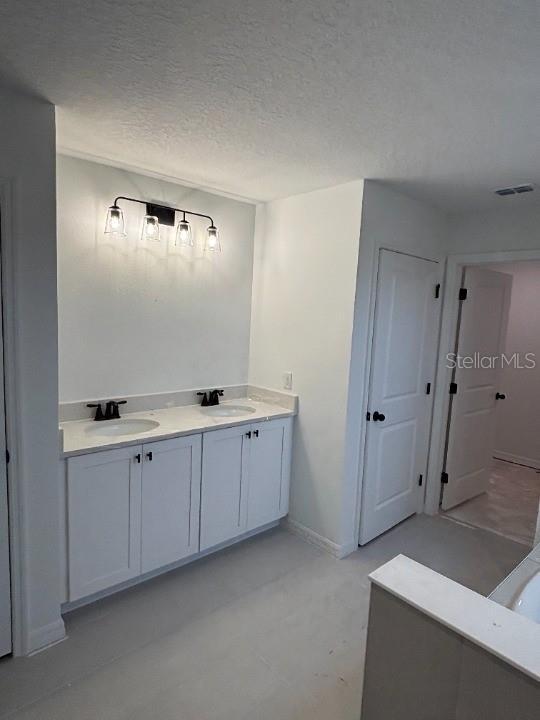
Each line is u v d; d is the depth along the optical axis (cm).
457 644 109
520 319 475
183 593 237
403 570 130
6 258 166
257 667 188
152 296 277
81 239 244
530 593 155
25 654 189
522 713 99
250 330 334
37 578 189
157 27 123
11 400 173
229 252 313
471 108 164
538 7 108
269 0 110
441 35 121
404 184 259
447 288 328
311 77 148
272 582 249
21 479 179
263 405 312
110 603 226
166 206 276
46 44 132
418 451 335
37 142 169
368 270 266
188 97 165
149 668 186
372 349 279
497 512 353
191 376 303
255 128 191
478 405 367
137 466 225
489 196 273
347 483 277
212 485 260
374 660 129
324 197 275
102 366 260
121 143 214
